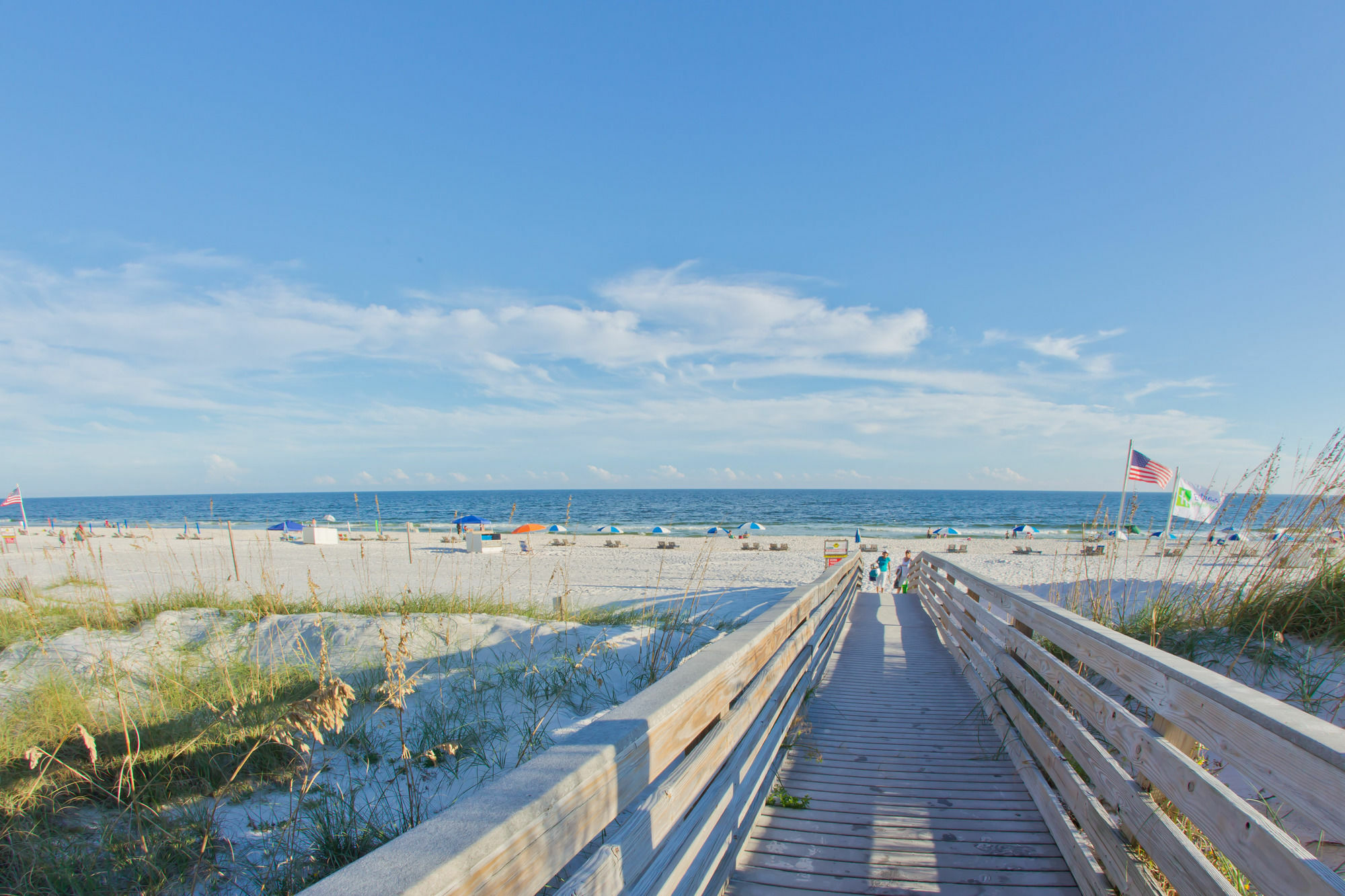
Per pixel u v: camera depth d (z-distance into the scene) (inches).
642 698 71.5
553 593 484.7
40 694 158.6
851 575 406.0
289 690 179.8
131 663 203.8
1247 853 60.5
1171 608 178.5
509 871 41.1
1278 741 57.2
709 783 92.7
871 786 137.3
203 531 1797.5
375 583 542.6
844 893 99.0
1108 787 97.1
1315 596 154.8
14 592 305.6
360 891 33.2
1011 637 163.8
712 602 447.5
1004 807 127.7
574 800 49.4
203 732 145.1
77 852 105.5
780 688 144.7
